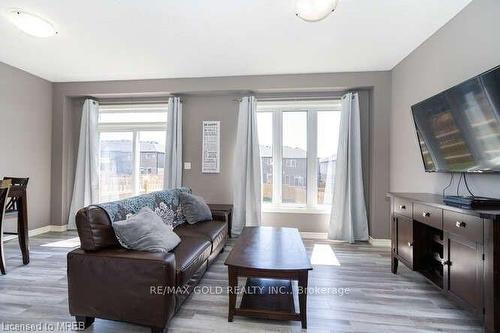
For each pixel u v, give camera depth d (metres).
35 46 3.11
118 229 1.88
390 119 3.73
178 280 1.80
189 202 3.23
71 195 4.55
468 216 1.68
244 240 2.39
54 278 2.52
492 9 2.02
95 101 4.50
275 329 1.77
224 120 4.30
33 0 2.23
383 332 1.75
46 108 4.32
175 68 3.76
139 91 4.23
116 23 2.59
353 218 3.90
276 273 1.77
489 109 1.76
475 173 2.10
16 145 3.84
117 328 1.77
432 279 2.13
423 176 2.95
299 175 4.25
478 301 1.60
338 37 2.85
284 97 4.16
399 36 2.82
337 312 1.99
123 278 1.68
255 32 2.75
